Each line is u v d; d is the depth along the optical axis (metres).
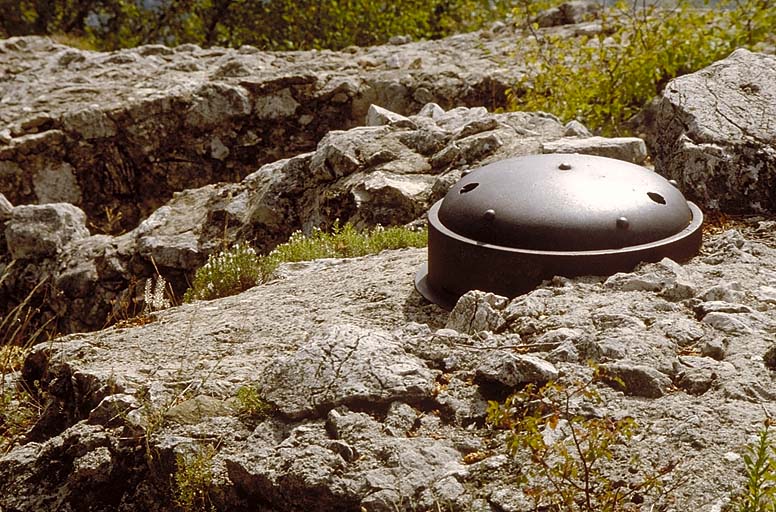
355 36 20.53
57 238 9.89
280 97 12.84
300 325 6.46
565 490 4.92
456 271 6.30
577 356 5.55
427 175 8.92
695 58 10.78
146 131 12.49
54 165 12.24
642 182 6.41
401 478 5.10
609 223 6.17
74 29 25.14
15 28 25.06
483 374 5.51
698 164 7.59
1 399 6.62
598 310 5.88
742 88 8.11
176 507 5.37
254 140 12.83
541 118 9.52
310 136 12.94
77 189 12.35
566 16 15.54
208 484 5.29
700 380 5.39
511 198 6.26
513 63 13.49
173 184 12.68
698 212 6.66
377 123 9.89
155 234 9.56
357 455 5.22
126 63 14.84
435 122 9.84
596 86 10.91
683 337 5.67
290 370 5.61
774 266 6.48
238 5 23.30
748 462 4.75
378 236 8.05
